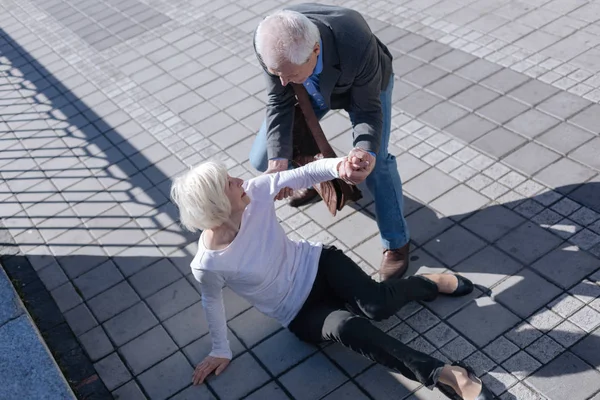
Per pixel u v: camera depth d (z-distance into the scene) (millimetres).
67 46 7543
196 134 5699
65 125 6184
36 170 5660
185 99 6184
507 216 4285
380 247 4270
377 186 3828
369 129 3373
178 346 3900
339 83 3271
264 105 5898
